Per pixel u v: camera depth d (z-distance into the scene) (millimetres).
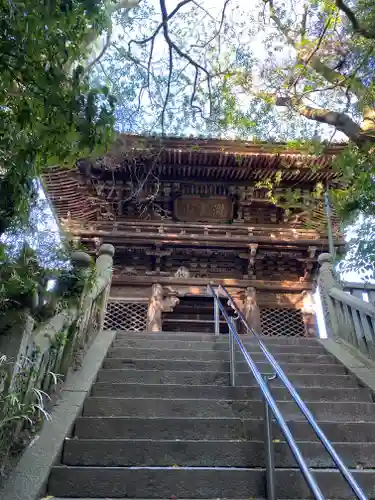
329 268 7875
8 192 3328
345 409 4715
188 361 5766
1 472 3219
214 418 4270
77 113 3156
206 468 3477
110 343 6344
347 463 3891
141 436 4117
